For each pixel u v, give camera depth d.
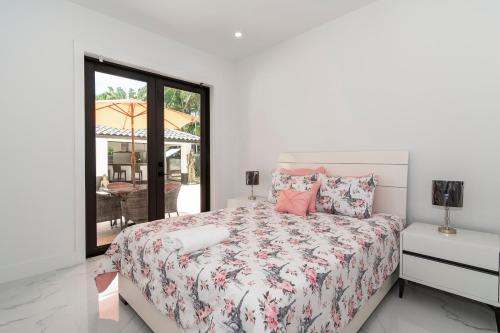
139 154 3.21
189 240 1.39
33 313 1.74
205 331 1.07
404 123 2.40
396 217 2.26
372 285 1.59
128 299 1.77
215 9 2.65
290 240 1.59
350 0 2.52
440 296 2.00
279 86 3.47
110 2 2.52
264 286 1.03
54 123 2.41
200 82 3.67
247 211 2.47
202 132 3.92
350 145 2.78
